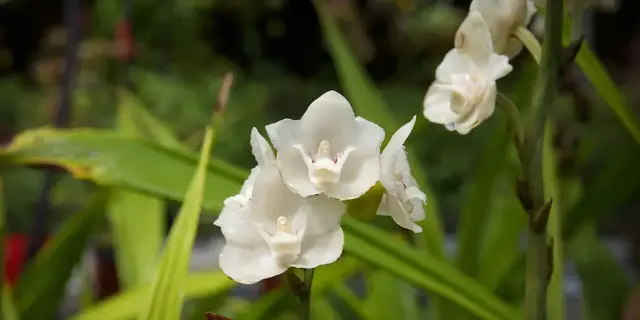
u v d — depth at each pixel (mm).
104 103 1467
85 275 1050
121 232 989
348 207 495
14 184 1649
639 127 680
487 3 590
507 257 944
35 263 783
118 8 1380
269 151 488
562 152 1008
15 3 1793
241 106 1869
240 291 1229
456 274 677
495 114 1215
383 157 488
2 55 1850
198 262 1454
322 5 1038
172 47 1951
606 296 985
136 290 747
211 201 648
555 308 727
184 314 983
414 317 926
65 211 1448
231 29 2084
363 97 940
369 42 2207
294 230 485
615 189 861
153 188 650
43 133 659
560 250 732
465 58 581
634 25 1857
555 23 559
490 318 665
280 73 2131
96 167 650
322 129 491
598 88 652
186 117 1788
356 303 866
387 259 663
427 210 873
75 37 956
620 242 1646
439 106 591
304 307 504
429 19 2199
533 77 804
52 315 797
